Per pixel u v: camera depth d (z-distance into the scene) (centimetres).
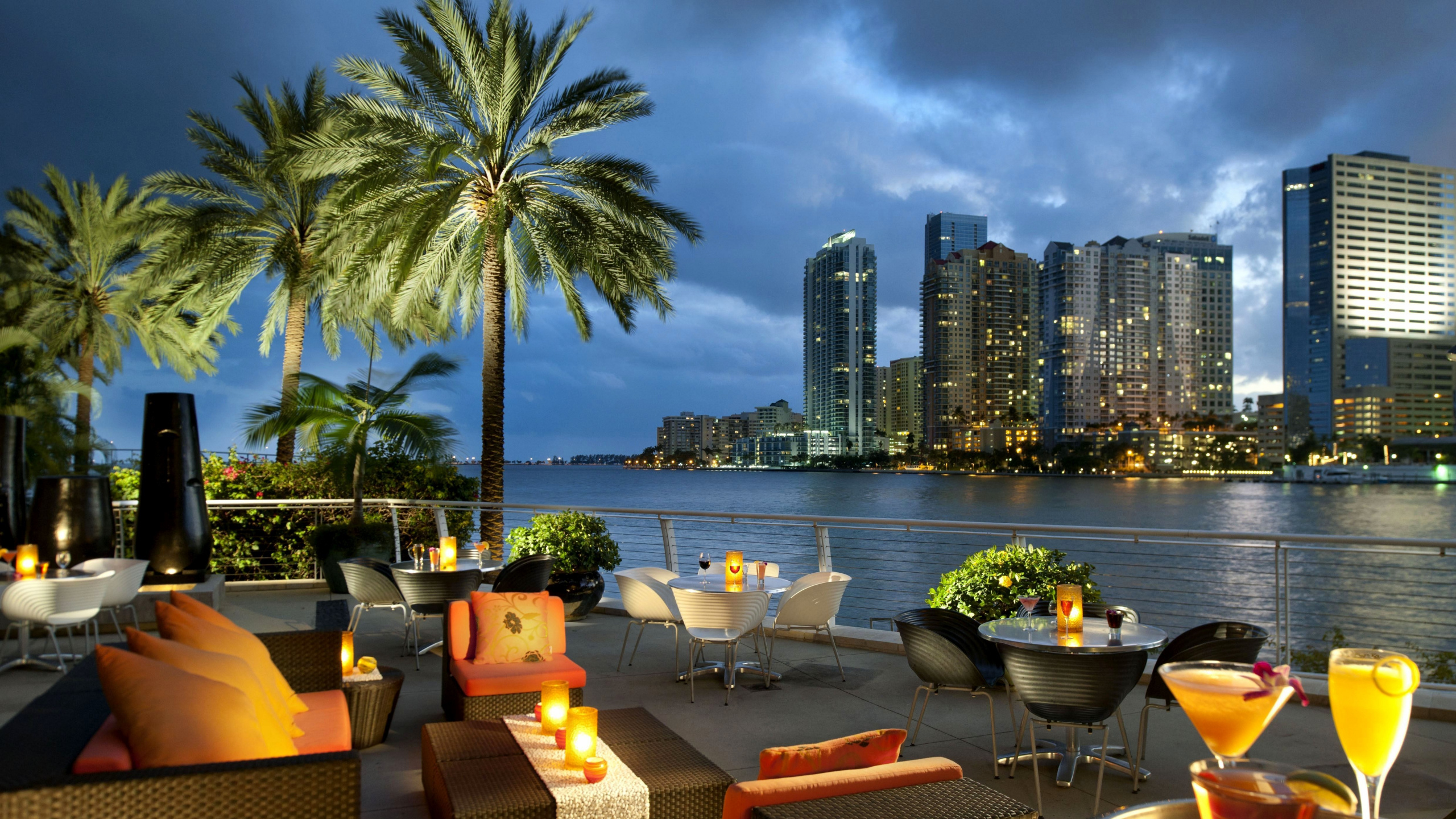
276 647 434
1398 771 420
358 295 1334
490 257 1337
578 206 1284
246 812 212
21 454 912
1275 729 493
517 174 1348
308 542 1121
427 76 1216
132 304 1716
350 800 220
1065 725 446
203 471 1028
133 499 1098
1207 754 463
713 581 654
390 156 1239
